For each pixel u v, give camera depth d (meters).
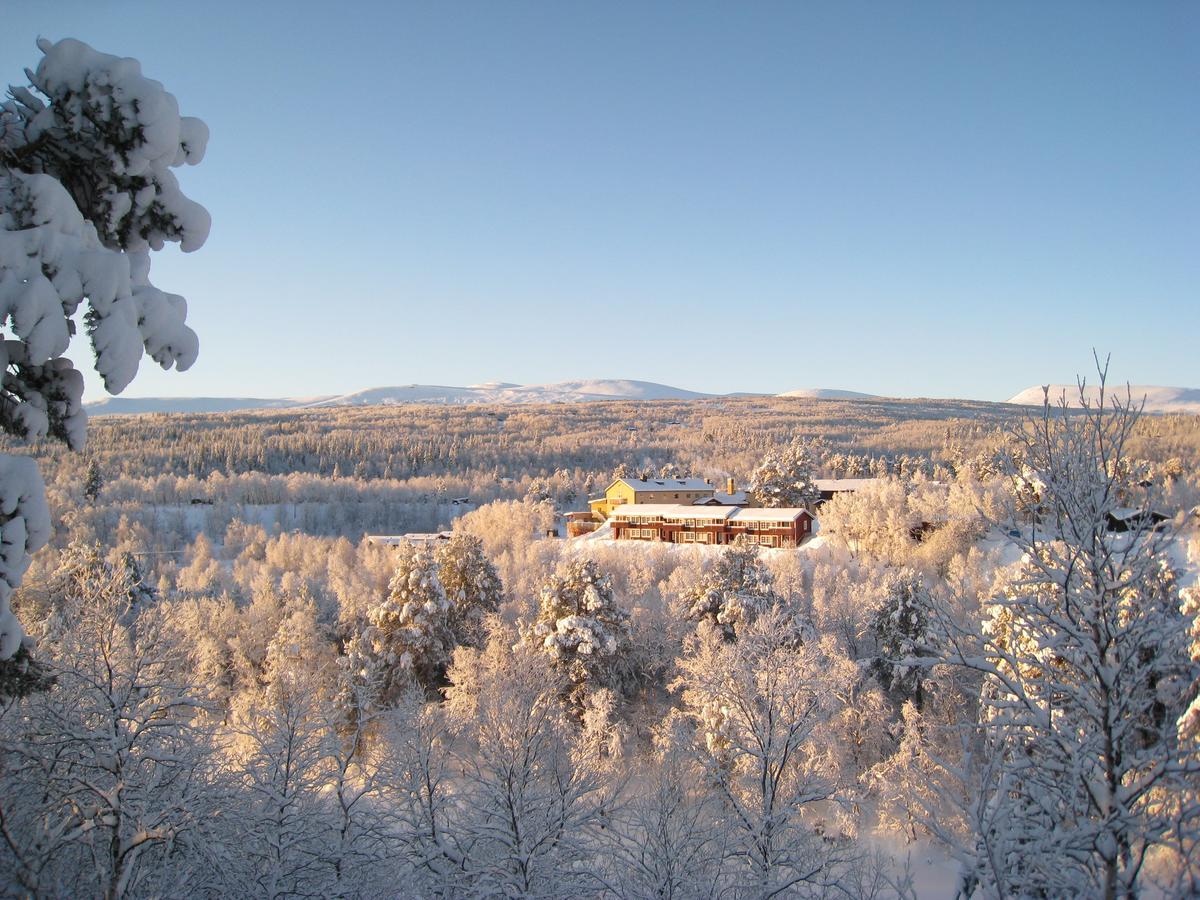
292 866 13.58
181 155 7.82
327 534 115.12
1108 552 8.61
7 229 6.53
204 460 156.75
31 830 10.55
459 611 42.12
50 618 16.70
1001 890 7.82
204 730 13.97
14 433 7.27
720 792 18.47
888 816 24.11
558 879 15.28
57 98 7.04
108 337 6.54
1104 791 8.00
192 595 50.66
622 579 63.41
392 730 18.45
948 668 25.45
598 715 29.84
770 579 38.88
